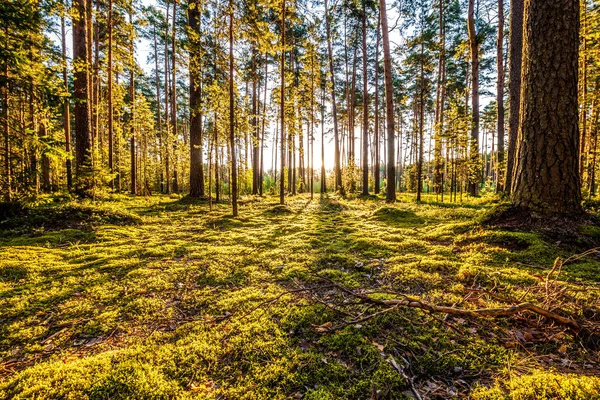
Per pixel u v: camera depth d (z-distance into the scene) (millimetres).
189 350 2139
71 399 1628
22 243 5266
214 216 9102
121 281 3609
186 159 22594
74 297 3172
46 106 6609
